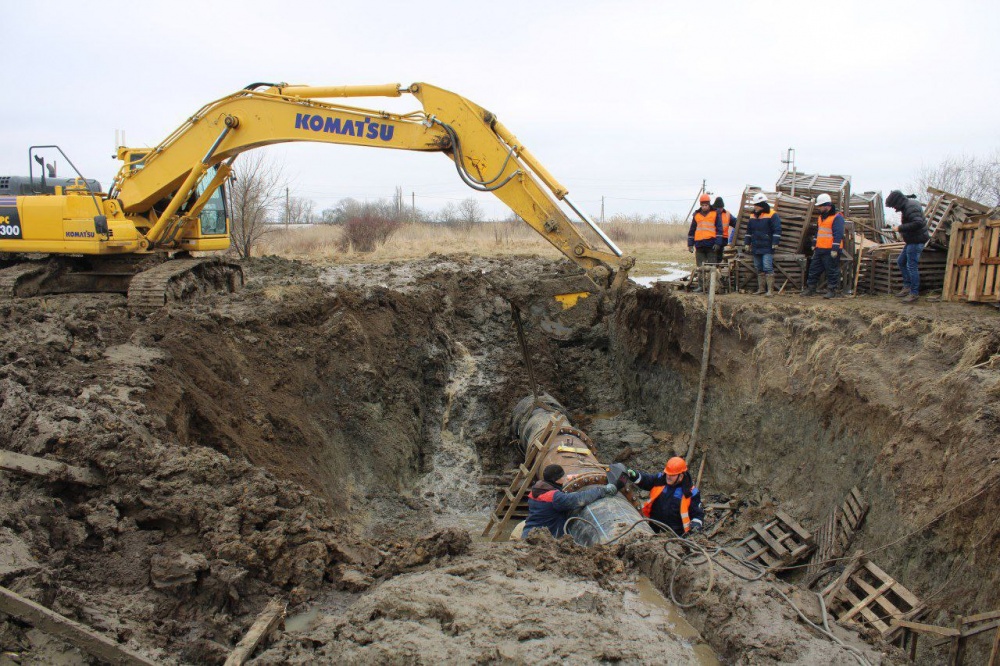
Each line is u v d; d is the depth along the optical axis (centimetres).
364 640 420
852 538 789
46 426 602
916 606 660
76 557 497
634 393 1430
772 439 1020
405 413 1212
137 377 761
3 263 1248
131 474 575
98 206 1191
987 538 617
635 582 526
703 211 1393
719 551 539
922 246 1095
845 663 410
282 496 598
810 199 1316
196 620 468
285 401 988
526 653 406
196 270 1233
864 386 862
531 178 1014
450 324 1533
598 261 1005
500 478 1193
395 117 1038
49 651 389
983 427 678
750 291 1342
